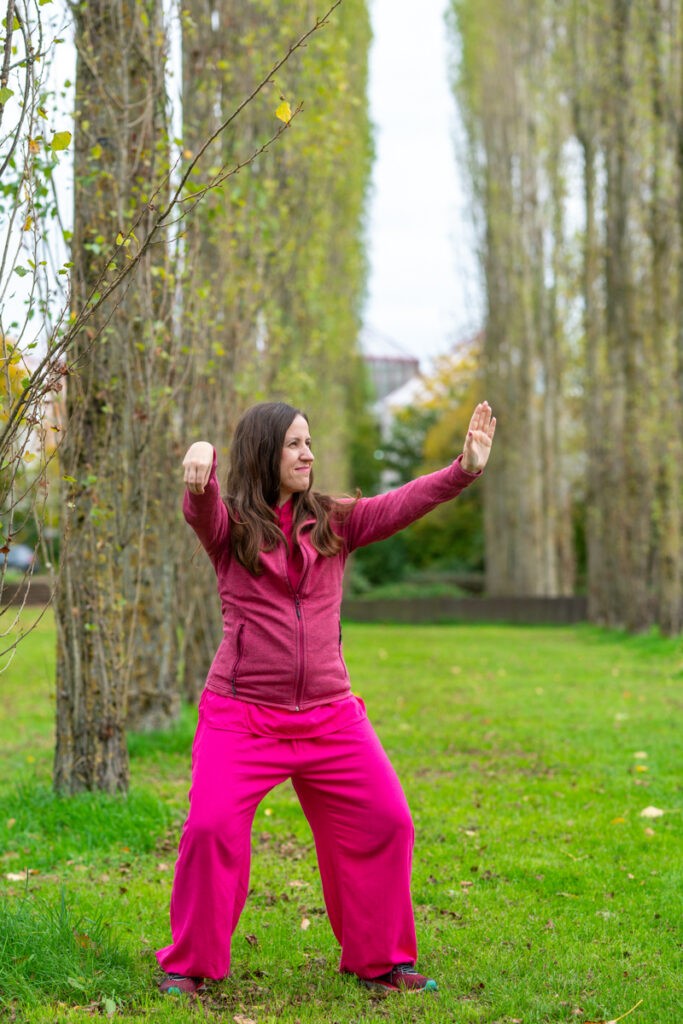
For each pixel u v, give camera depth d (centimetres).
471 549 4241
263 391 1004
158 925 408
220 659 340
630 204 1997
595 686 1228
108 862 509
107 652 593
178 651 1022
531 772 723
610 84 1934
